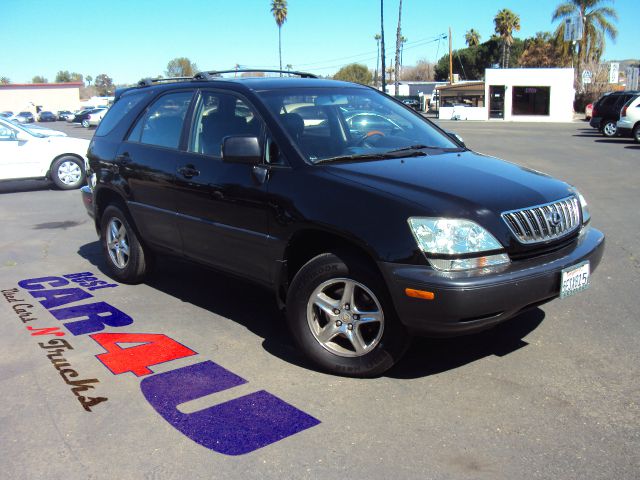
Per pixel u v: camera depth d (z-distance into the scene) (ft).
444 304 10.48
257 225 13.28
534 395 11.38
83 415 10.99
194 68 269.85
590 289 17.42
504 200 11.48
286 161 13.00
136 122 18.01
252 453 9.71
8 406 11.37
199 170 14.84
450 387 11.77
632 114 69.97
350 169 12.44
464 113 159.43
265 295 17.76
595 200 32.19
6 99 239.71
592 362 12.72
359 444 9.89
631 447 9.64
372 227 11.16
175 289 18.47
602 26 168.14
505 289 10.70
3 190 42.86
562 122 140.77
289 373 12.55
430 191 11.40
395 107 16.67
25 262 22.25
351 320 11.97
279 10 226.58
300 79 16.07
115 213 18.66
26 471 9.36
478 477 8.98
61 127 154.71
